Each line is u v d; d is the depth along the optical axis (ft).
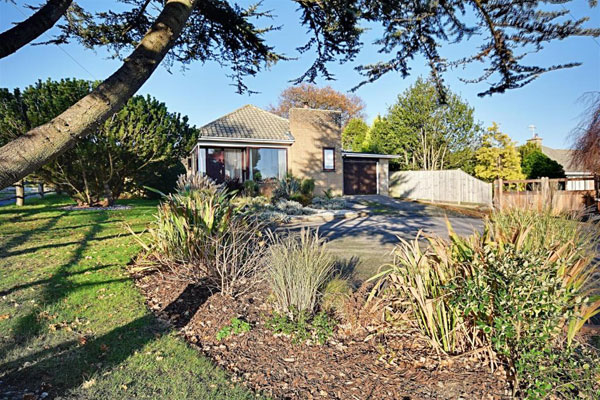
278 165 66.54
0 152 4.50
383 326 12.44
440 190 76.48
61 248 24.86
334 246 29.32
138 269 19.39
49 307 14.44
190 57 11.98
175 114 49.32
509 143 81.82
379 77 10.43
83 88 42.96
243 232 19.95
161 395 9.11
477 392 9.25
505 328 8.78
